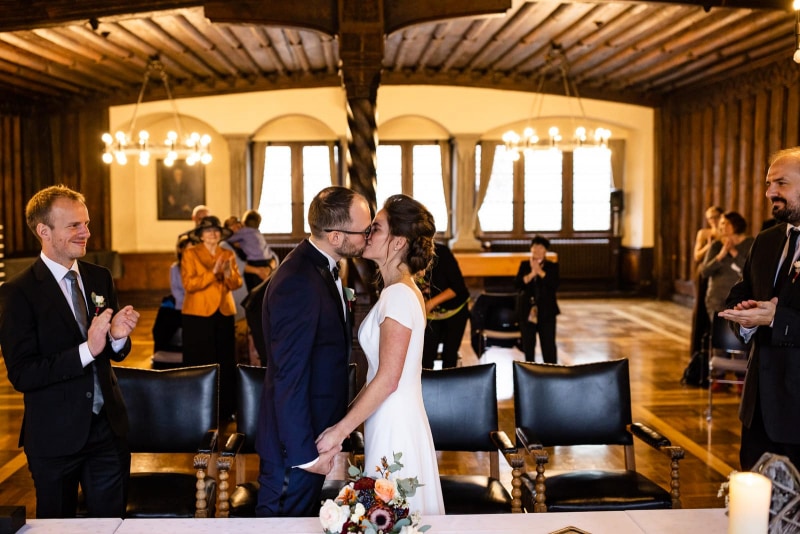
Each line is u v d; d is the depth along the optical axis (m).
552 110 13.55
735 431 5.85
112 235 13.27
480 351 7.44
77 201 2.82
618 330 10.58
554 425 3.59
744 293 3.26
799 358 2.91
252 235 8.04
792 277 2.98
